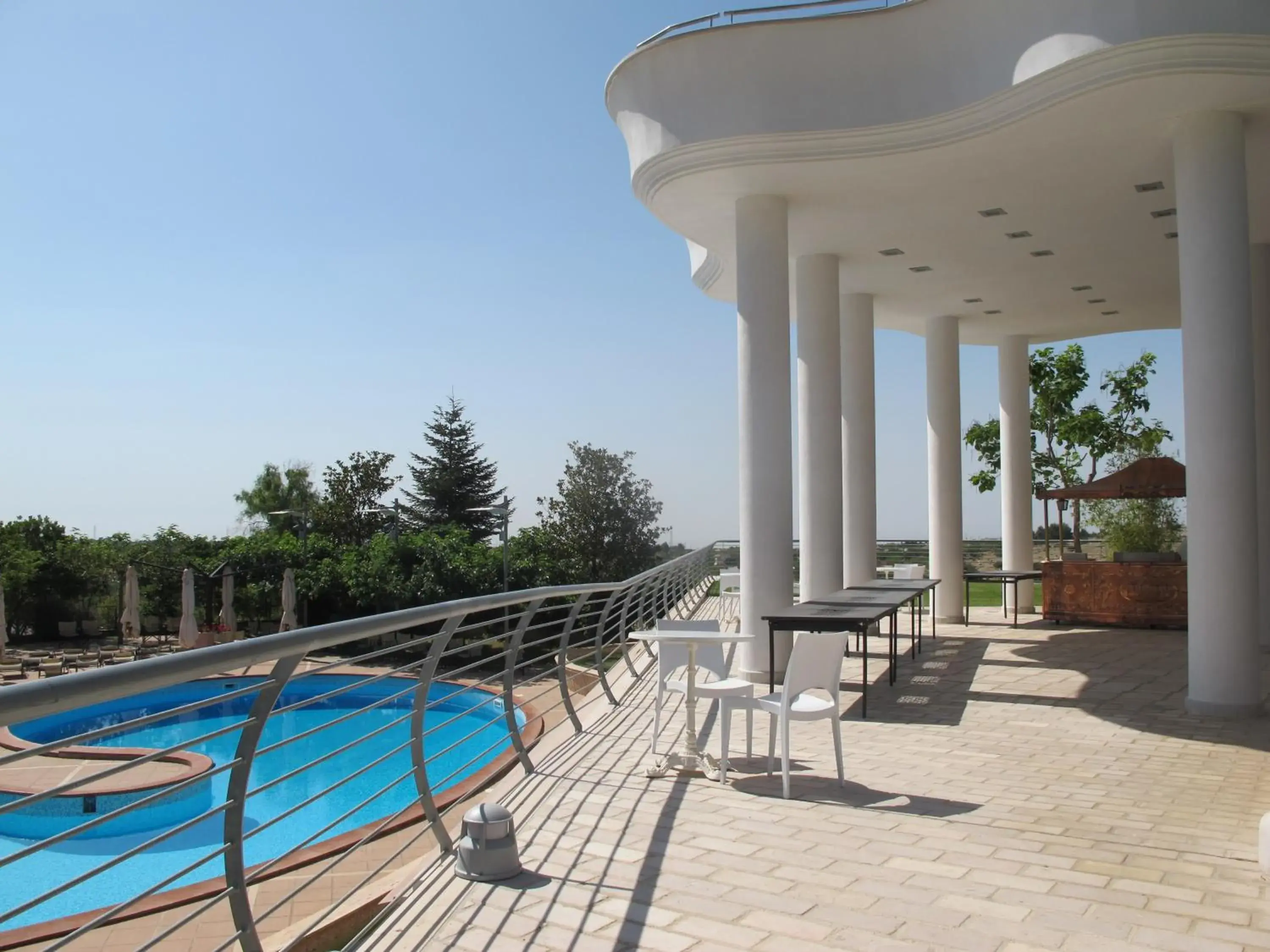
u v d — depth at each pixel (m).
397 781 4.46
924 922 3.92
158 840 2.56
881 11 9.10
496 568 27.89
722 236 12.04
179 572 27.97
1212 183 8.26
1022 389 17.56
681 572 16.45
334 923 4.90
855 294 14.64
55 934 5.53
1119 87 7.88
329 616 28.47
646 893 4.24
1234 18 7.49
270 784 3.24
